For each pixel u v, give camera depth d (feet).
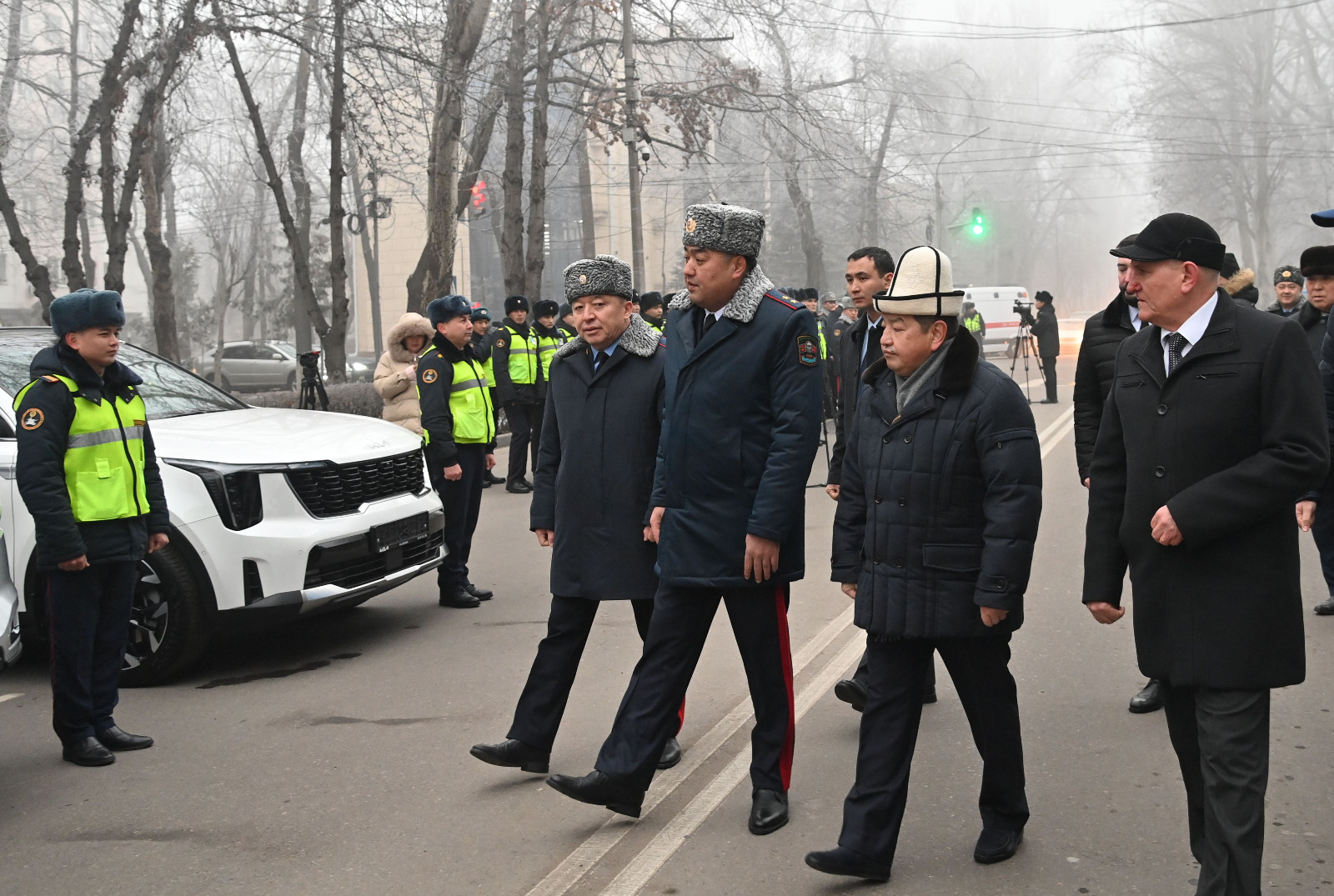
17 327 23.07
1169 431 10.30
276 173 60.44
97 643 16.78
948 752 15.81
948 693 18.74
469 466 25.40
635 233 75.82
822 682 19.10
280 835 13.74
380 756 16.34
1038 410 69.15
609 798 13.11
